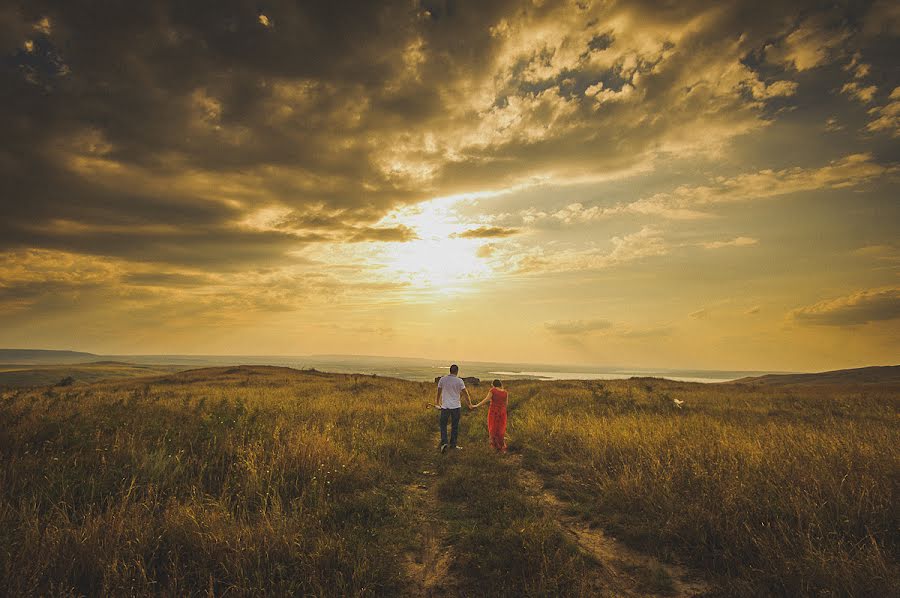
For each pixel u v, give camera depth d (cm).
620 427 927
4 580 297
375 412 1388
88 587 321
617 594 349
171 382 3112
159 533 385
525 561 375
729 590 342
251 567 345
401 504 562
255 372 4094
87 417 838
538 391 2381
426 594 348
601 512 530
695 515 454
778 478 538
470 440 1048
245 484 524
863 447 663
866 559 341
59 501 426
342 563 363
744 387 3459
